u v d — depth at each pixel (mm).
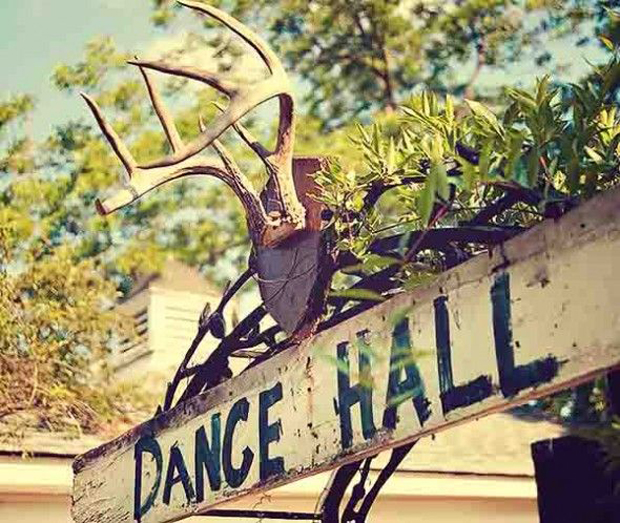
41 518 6668
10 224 9500
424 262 2570
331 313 2607
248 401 2504
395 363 2084
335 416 2234
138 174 2305
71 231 16422
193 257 17062
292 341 2418
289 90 2348
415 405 2039
